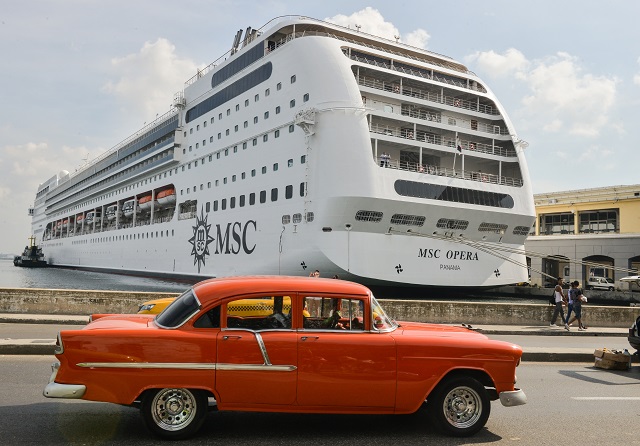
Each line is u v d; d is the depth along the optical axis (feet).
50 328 42.91
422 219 89.56
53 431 16.92
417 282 89.30
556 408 22.22
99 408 19.83
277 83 101.04
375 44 112.37
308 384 16.58
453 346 17.72
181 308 17.01
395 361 17.16
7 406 19.54
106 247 209.46
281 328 16.92
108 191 213.25
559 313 58.85
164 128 153.69
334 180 84.99
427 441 17.30
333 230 85.35
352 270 84.58
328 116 88.07
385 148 99.60
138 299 52.65
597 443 17.39
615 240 147.02
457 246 93.50
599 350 33.55
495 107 111.14
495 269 97.25
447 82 110.42
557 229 185.26
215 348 16.33
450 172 102.12
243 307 16.93
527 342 45.50
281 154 98.12
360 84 95.91
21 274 233.96
